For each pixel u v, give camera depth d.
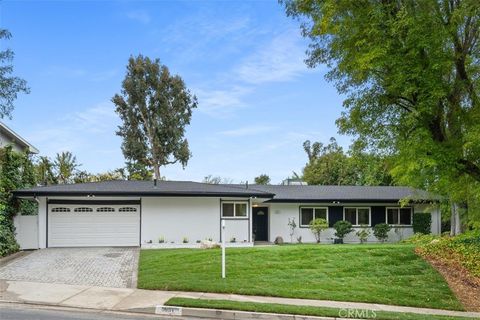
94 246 22.38
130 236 22.86
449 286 13.91
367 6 12.84
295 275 14.22
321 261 15.78
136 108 45.28
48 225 21.97
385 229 28.53
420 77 12.39
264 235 29.23
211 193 23.05
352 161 15.24
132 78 45.09
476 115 13.29
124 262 17.12
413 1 12.72
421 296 12.85
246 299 11.52
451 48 13.09
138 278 13.85
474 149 13.36
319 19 13.68
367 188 31.88
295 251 16.98
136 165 45.06
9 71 18.30
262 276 14.01
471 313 11.84
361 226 29.12
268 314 10.14
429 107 12.70
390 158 14.45
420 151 12.84
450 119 13.89
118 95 45.38
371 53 12.08
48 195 21.03
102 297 11.40
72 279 13.83
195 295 11.84
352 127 14.40
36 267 15.80
